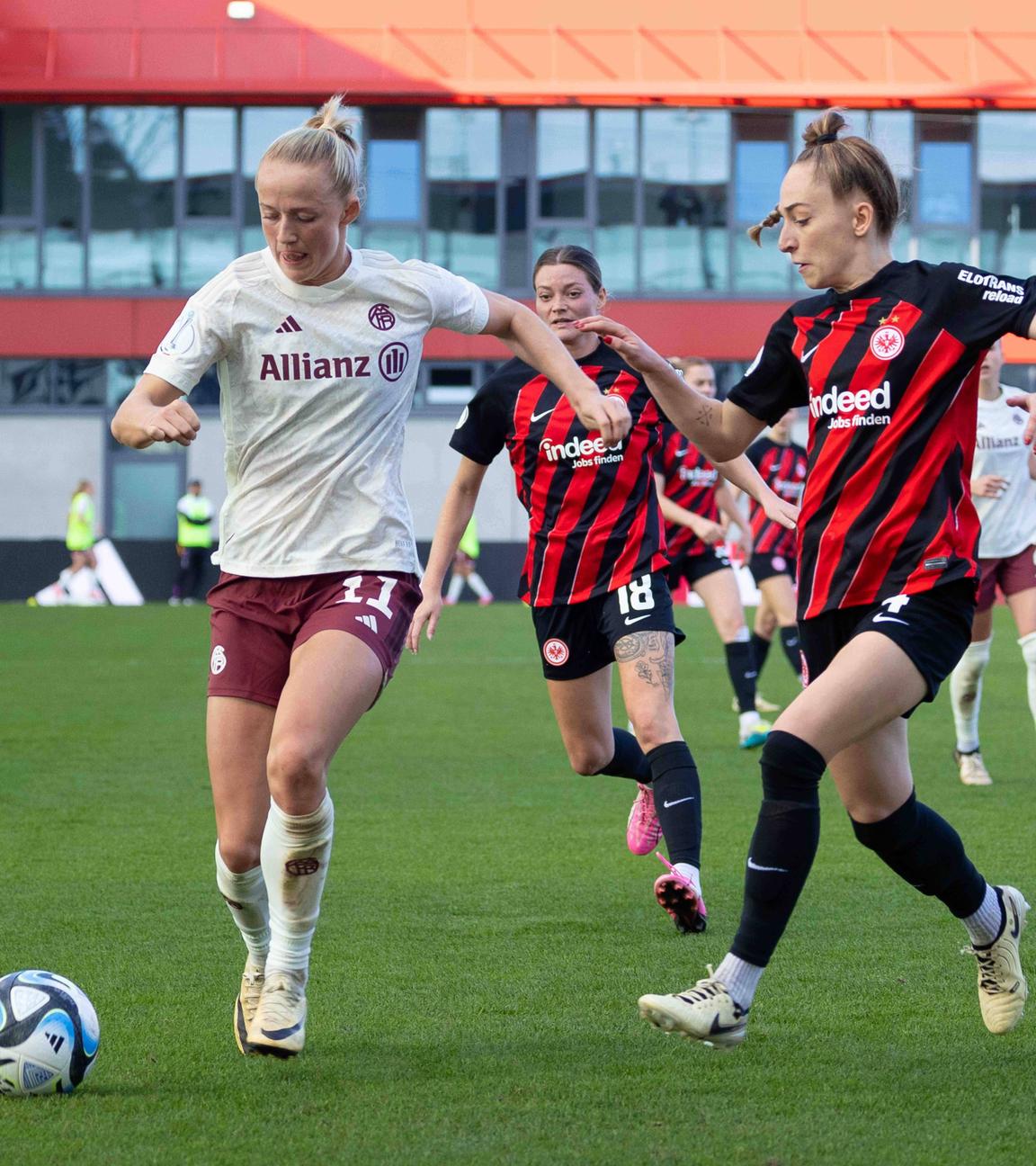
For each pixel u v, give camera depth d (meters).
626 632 14.55
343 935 13.68
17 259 80.94
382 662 10.24
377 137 80.38
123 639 50.56
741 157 80.12
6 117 80.50
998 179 79.38
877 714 9.39
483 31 78.56
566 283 14.94
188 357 10.19
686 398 10.61
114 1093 9.59
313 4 78.25
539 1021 11.11
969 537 9.80
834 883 15.87
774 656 46.78
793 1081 9.77
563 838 18.58
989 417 21.44
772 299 80.12
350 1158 8.42
